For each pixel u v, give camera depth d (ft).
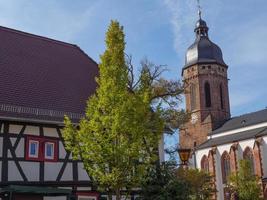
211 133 248.93
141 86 65.05
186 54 265.95
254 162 210.38
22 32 88.99
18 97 70.44
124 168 56.75
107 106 57.62
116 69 58.70
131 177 57.72
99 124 56.75
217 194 222.28
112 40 60.08
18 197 61.93
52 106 73.15
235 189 186.39
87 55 96.22
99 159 56.24
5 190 58.49
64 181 66.90
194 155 241.35
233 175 189.67
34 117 67.97
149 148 59.21
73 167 68.18
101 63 59.52
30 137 65.46
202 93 256.93
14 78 74.18
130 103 56.54
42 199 64.59
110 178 56.24
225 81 262.06
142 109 57.57
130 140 56.85
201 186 151.23
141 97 59.36
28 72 77.97
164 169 73.00
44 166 65.67
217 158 229.45
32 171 64.39
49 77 80.12
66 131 59.88
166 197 70.28
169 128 95.50
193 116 257.75
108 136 56.70
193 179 144.66
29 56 82.79
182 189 72.43
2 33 84.58
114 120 55.98
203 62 257.55
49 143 67.36
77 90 81.20
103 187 60.95
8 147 63.05
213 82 256.93
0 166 61.67
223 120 256.73
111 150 55.77
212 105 255.29
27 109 68.85
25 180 63.31
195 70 259.80
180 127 113.09
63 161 67.67
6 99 68.39
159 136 60.29
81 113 75.61
